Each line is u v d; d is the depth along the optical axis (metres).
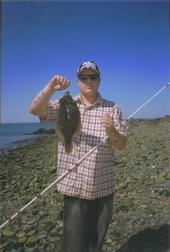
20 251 2.14
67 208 1.74
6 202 3.18
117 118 1.72
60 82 1.64
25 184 3.92
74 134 1.67
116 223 2.35
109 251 2.05
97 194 1.72
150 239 2.14
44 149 7.92
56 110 1.72
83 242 1.74
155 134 7.01
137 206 2.62
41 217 2.61
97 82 1.72
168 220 2.36
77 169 1.71
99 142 1.70
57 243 2.18
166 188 2.99
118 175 3.58
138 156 4.50
